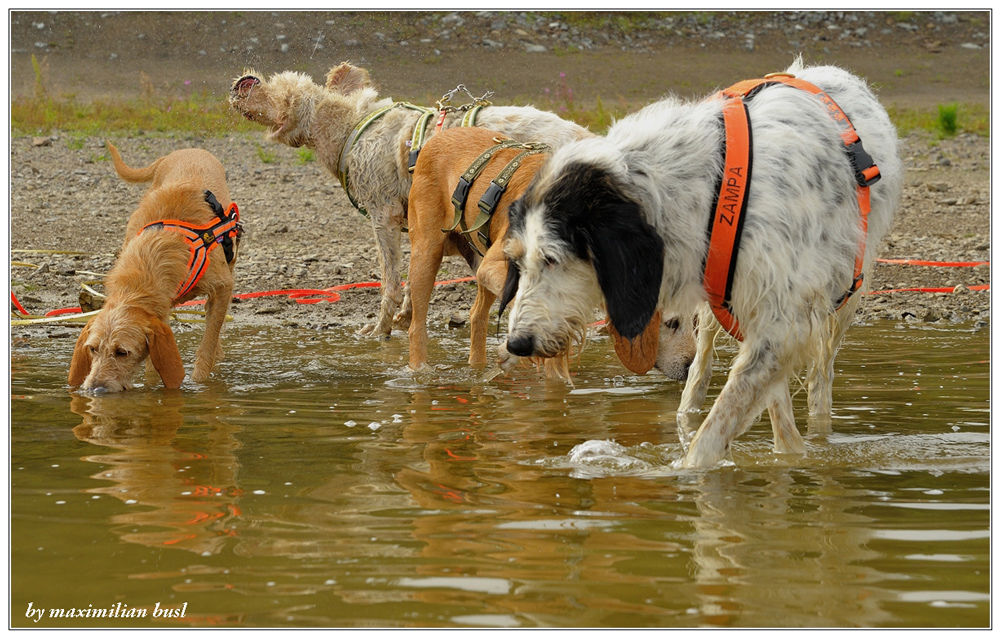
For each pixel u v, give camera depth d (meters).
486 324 6.80
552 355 4.11
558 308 4.06
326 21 27.80
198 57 25.97
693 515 3.48
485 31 28.48
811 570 2.96
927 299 9.38
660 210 3.94
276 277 10.79
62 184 15.93
